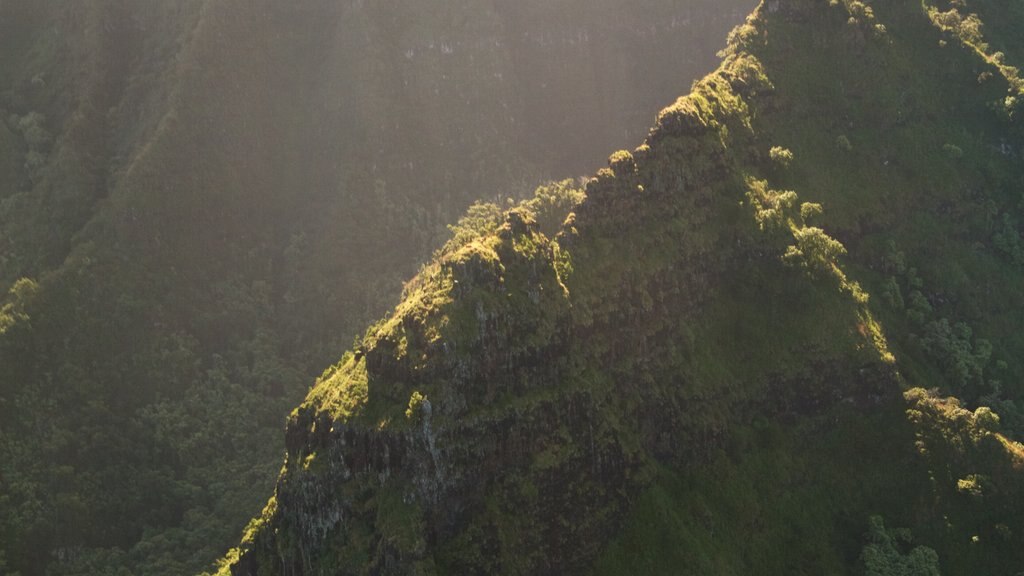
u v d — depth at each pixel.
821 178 172.00
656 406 129.88
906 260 172.88
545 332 118.69
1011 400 163.50
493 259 117.75
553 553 115.12
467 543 109.19
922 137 187.62
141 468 192.62
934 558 132.75
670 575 118.62
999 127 196.38
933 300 171.25
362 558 107.38
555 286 123.06
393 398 111.25
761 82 175.50
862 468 141.38
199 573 166.75
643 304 132.88
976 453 141.25
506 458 113.62
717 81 168.62
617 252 135.00
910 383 151.88
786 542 132.12
